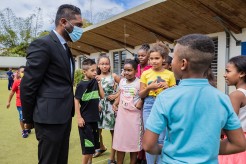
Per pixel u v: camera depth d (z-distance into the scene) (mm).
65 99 2215
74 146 4281
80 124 2932
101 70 3703
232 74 2141
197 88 1240
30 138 4793
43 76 2115
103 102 3582
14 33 51688
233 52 7336
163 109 1236
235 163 2096
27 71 2066
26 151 4059
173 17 7586
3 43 51719
